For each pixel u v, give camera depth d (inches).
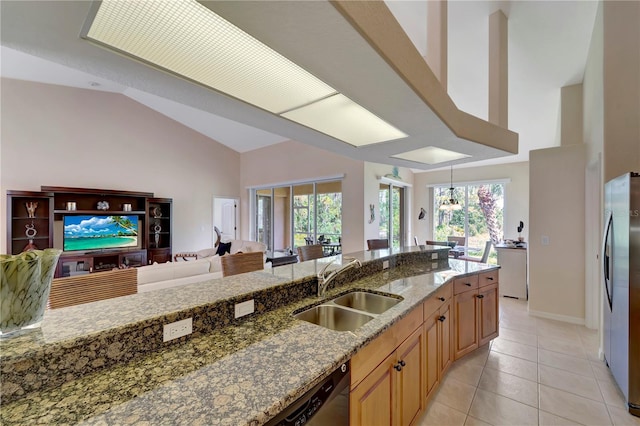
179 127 288.0
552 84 156.3
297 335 49.8
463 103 183.6
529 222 154.5
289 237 288.4
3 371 30.9
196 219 299.3
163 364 39.9
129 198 254.1
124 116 253.0
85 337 36.6
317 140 102.9
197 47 48.5
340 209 242.8
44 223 212.1
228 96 67.3
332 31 43.8
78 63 53.6
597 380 93.1
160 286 122.3
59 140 221.0
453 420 75.4
